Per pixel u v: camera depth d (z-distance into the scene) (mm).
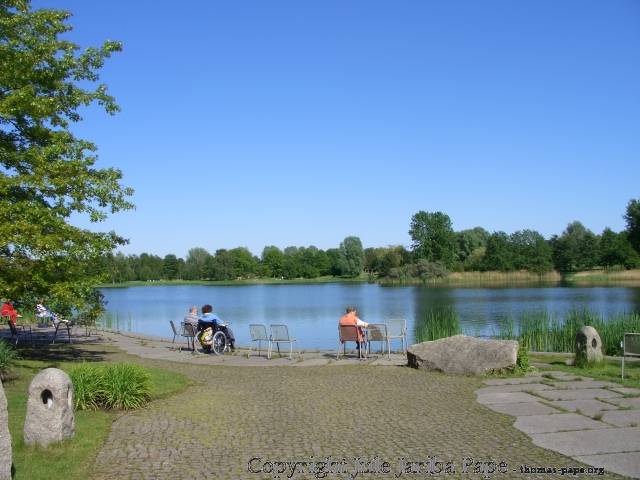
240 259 119312
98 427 7395
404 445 6680
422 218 95125
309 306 47219
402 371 12156
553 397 9133
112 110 15172
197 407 8781
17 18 13453
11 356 11000
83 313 13922
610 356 14805
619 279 79188
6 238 10961
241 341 23703
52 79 14266
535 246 87750
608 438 6836
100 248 12828
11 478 5305
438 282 87125
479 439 6867
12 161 13039
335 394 9758
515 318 30688
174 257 122500
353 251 119938
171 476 5727
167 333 28469
